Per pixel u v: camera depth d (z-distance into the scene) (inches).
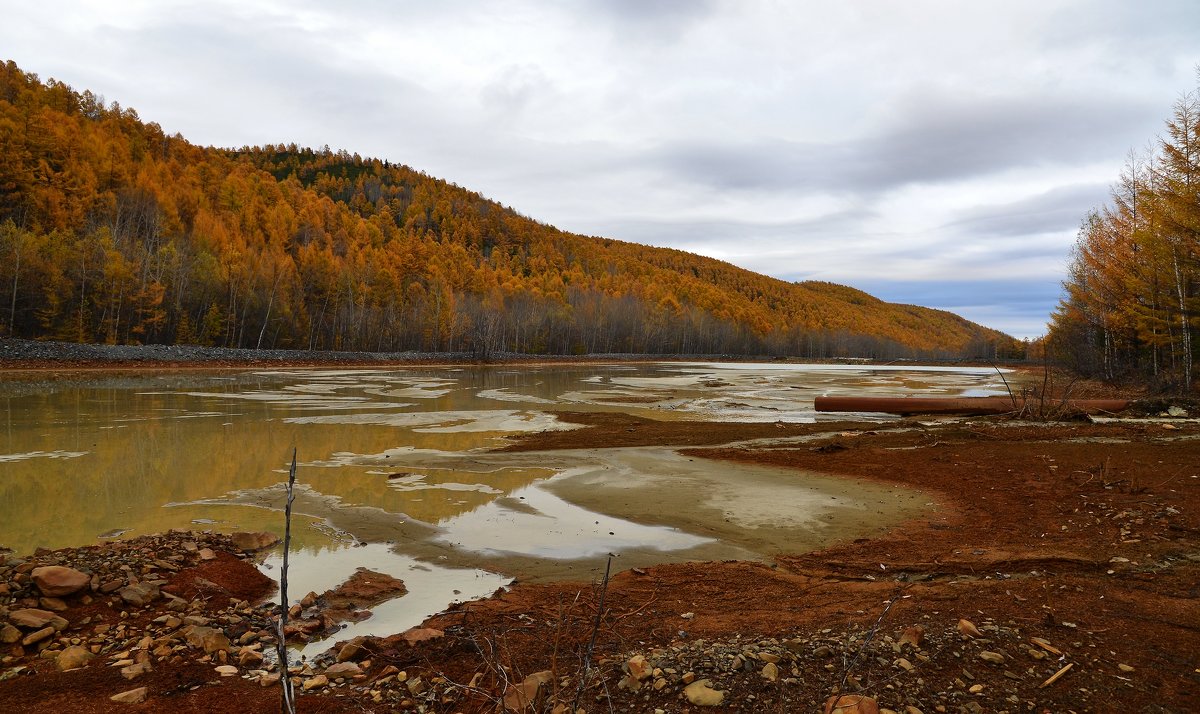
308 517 364.2
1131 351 1286.9
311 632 204.8
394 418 832.3
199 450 567.2
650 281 6289.4
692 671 157.5
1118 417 764.6
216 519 358.0
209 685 162.9
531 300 4055.1
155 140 4436.5
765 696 145.3
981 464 487.2
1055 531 306.3
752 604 225.0
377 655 181.8
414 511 379.9
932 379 2052.2
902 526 341.4
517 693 146.2
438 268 4131.4
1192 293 959.0
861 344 5836.6
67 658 174.9
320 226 4178.2
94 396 1012.5
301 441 631.2
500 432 721.6
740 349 5206.7
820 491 427.5
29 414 776.3
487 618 213.3
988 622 184.1
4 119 2588.6
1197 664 154.9
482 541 322.0
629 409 1025.5
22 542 309.7
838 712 134.8
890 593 227.8
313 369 2095.2
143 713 145.7
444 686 159.8
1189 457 461.1
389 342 3142.2
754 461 538.0
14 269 1811.0
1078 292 1425.9
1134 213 1135.0
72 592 214.2
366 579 261.0
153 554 265.3
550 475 484.1
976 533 316.2
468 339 3346.5
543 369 2669.8
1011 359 4906.5
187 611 217.9
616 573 273.7
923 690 145.2
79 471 472.4
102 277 2034.9
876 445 607.5
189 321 2349.9
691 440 667.4
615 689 152.8
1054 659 159.5
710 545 317.1
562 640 189.3
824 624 193.2
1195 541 273.3
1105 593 210.5
